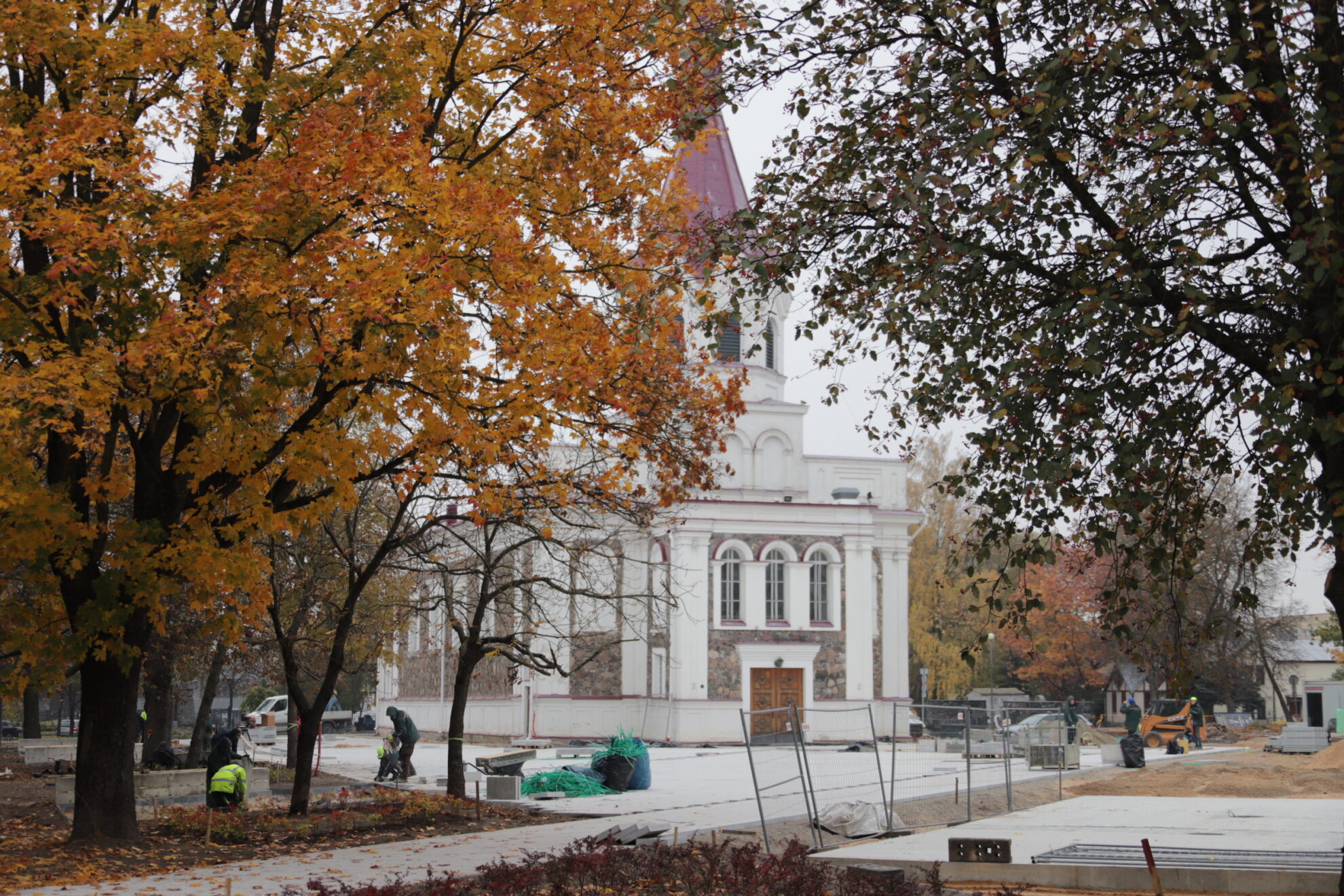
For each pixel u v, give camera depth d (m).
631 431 16.75
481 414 14.28
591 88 15.09
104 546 15.70
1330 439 8.49
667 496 17.61
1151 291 10.16
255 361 13.44
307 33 16.16
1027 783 27.55
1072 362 9.39
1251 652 66.00
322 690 20.67
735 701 50.44
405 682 67.75
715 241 12.05
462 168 15.43
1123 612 11.11
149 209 13.64
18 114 14.03
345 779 33.47
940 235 10.20
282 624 27.25
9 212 13.07
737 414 17.70
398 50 14.93
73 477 15.73
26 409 12.50
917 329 10.95
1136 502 10.09
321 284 13.01
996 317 11.55
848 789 22.97
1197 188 10.26
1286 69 9.56
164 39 13.73
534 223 15.49
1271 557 12.02
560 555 36.56
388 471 15.68
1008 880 12.67
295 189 12.91
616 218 15.96
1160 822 19.08
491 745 54.66
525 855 15.20
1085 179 11.13
